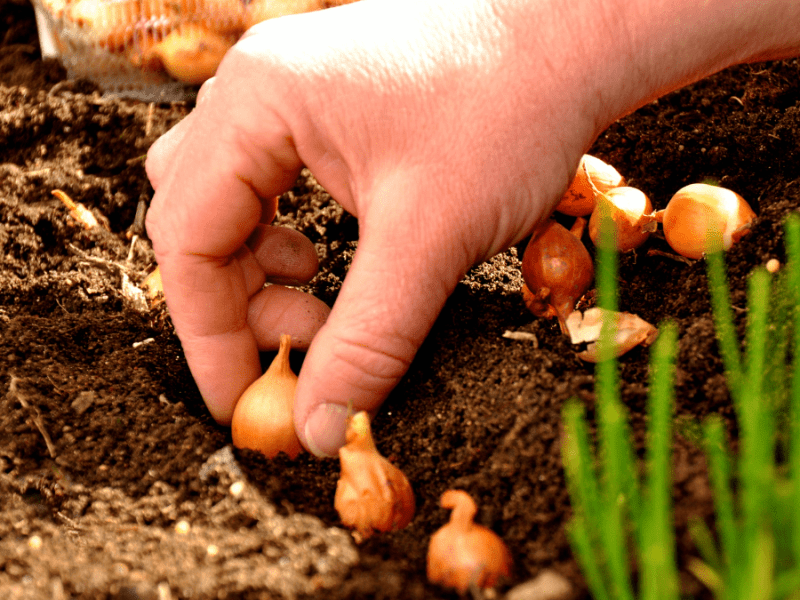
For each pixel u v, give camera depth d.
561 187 0.34
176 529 0.32
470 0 0.34
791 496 0.27
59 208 0.44
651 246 0.40
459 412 0.34
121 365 0.37
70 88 0.48
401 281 0.33
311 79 0.32
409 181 0.33
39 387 0.36
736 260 0.36
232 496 0.33
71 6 0.47
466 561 0.29
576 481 0.30
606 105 0.34
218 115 0.33
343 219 0.43
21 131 0.47
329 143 0.33
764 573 0.26
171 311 0.34
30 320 0.39
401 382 0.36
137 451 0.34
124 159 0.46
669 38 0.34
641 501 0.30
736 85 0.44
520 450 0.32
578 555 0.29
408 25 0.33
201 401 0.37
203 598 0.30
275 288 0.37
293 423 0.34
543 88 0.33
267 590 0.30
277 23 0.34
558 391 0.32
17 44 0.52
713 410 0.32
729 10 0.34
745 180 0.40
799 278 0.30
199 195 0.33
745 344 0.33
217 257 0.34
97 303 0.41
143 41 0.47
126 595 0.30
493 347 0.36
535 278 0.36
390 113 0.33
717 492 0.28
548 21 0.33
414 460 0.34
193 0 0.46
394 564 0.30
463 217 0.33
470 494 0.32
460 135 0.33
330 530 0.31
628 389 0.32
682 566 0.28
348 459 0.32
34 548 0.31
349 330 0.33
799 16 0.35
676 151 0.42
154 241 0.34
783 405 0.31
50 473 0.34
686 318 0.35
